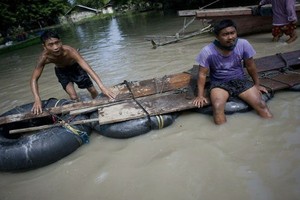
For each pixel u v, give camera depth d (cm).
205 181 292
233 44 372
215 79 415
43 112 425
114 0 5059
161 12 2677
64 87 511
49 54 431
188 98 426
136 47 1029
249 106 400
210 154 332
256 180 281
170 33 1231
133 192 294
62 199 301
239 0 1803
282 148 320
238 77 410
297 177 275
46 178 339
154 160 338
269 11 778
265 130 358
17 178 348
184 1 2320
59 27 3572
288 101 417
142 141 381
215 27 368
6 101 668
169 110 400
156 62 760
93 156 366
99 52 1082
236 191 273
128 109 412
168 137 380
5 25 2741
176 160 331
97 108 429
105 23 2828
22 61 1245
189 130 388
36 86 443
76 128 389
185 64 696
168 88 468
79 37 1878
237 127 375
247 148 331
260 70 492
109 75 721
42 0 3750
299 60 501
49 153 354
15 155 349
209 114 414
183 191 284
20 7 3048
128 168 332
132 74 694
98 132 417
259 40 795
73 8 5297
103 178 322
